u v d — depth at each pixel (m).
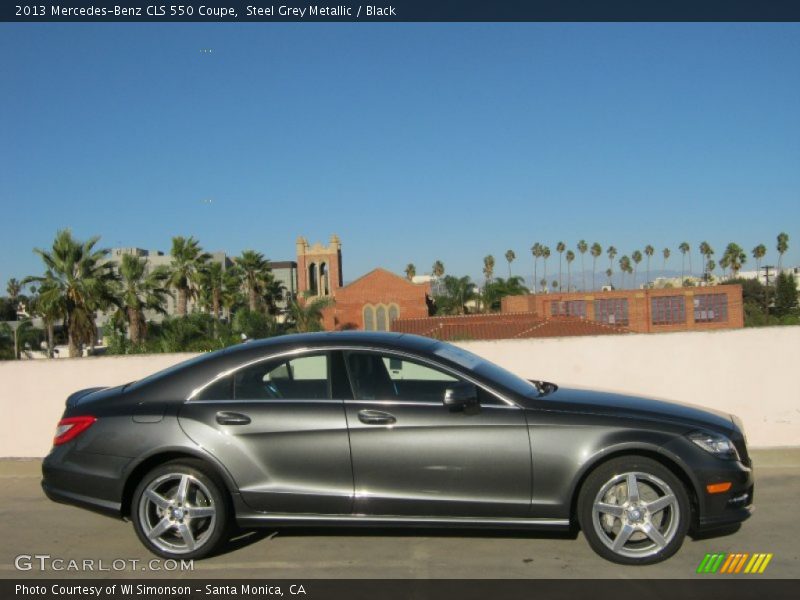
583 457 4.79
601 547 4.81
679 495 4.73
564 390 5.52
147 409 5.18
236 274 64.19
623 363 7.81
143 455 5.07
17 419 8.14
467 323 47.53
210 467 5.07
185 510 5.05
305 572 4.87
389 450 4.95
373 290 70.81
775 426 7.65
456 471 4.90
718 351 7.74
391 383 5.18
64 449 5.25
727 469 4.78
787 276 78.50
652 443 4.77
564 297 65.69
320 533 5.58
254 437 5.05
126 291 39.66
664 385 7.76
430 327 51.59
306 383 5.22
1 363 8.17
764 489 6.39
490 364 5.69
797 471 6.90
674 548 4.75
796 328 7.67
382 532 5.57
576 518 5.07
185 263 55.34
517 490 4.86
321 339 5.38
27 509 6.45
